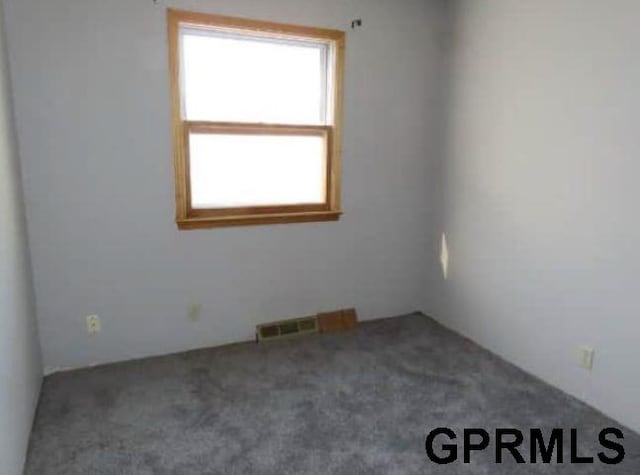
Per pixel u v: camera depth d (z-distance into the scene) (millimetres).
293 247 3070
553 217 2445
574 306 2361
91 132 2467
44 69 2328
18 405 1802
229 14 2631
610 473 1809
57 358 2594
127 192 2592
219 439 2000
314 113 3033
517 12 2588
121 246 2633
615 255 2139
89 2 2361
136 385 2455
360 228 3250
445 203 3295
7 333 1685
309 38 2873
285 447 1951
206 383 2490
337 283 3256
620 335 2143
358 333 3199
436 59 3234
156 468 1809
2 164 1824
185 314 2854
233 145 2828
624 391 2139
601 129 2162
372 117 3129
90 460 1849
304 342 3047
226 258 2898
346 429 2084
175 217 2713
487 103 2850
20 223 2197
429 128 3320
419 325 3355
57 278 2525
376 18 3016
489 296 2934
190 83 2680
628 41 2021
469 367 2711
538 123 2498
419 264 3512
